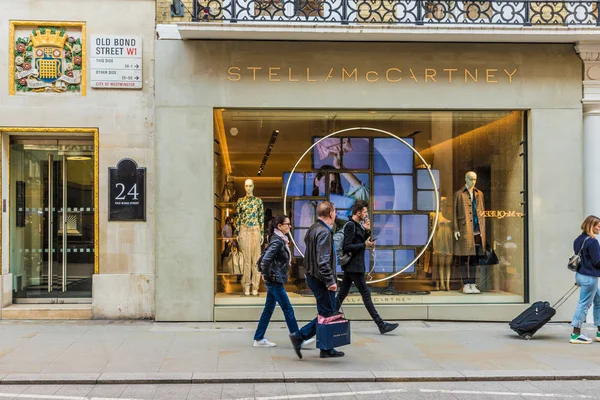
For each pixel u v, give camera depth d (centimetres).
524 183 1005
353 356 742
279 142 992
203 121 945
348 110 982
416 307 978
